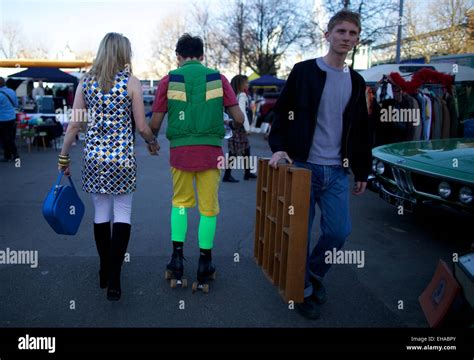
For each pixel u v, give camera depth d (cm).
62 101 1753
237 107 355
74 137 328
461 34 1727
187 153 343
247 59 3256
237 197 700
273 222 334
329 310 330
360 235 512
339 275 396
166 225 530
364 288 369
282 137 320
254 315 319
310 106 304
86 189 324
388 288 370
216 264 415
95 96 312
